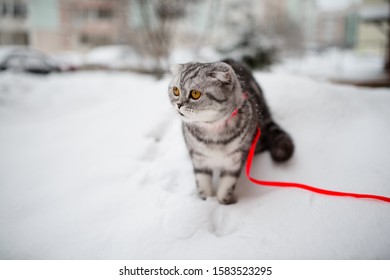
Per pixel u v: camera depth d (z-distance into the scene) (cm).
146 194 214
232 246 164
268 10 1429
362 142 233
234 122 192
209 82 176
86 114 413
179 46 955
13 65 962
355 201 178
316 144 241
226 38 721
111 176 242
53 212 205
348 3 1877
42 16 1599
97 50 1238
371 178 193
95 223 189
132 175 240
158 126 306
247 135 200
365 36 1480
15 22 1645
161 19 664
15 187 242
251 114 203
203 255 160
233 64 256
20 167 278
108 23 1478
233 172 205
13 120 455
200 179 212
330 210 175
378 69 1035
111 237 177
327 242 158
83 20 1513
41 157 295
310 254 154
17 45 1694
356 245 154
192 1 687
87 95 593
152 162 257
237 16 868
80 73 963
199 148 197
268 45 676
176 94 190
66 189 232
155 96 368
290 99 291
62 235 182
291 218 177
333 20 2184
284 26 1349
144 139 290
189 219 182
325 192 187
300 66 1187
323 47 1964
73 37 1540
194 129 194
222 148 194
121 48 1150
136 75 832
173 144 272
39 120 466
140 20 728
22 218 201
